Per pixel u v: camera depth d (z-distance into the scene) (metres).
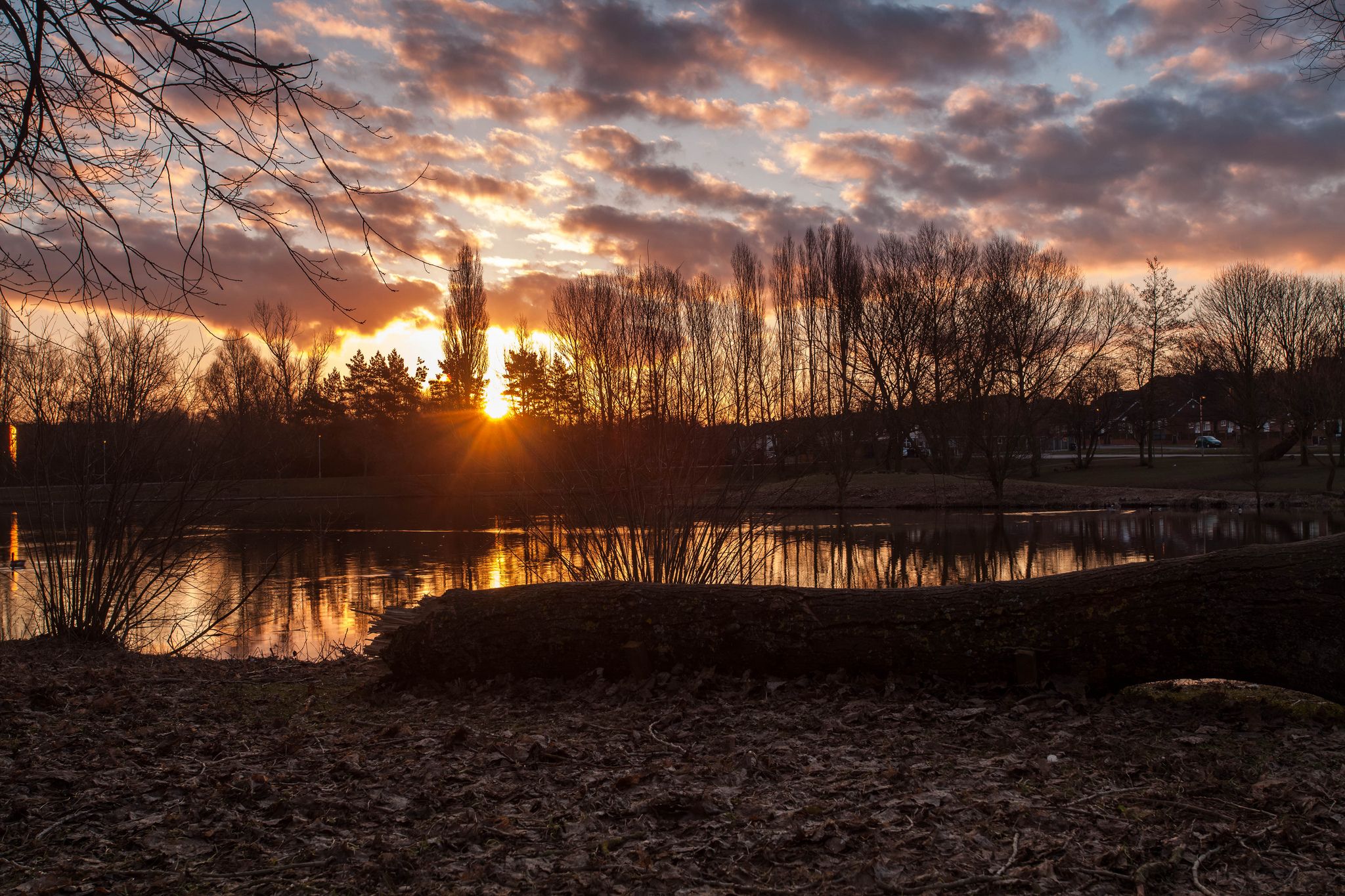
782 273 39.28
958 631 4.44
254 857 2.63
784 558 8.85
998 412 38.28
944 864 2.51
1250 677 3.99
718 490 7.50
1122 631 4.16
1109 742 3.62
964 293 40.97
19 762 3.42
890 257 44.12
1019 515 32.03
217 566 18.27
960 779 3.23
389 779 3.36
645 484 7.31
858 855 2.59
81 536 7.38
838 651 4.60
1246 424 45.41
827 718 4.09
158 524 7.78
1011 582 4.57
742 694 4.52
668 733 3.97
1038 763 3.34
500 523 29.08
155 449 7.62
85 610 7.42
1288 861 2.48
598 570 7.56
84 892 2.38
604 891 2.39
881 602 4.64
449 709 4.62
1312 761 3.32
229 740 3.93
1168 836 2.68
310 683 5.46
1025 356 37.38
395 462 46.50
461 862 2.61
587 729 4.08
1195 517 29.81
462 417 45.19
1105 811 2.88
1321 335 41.59
